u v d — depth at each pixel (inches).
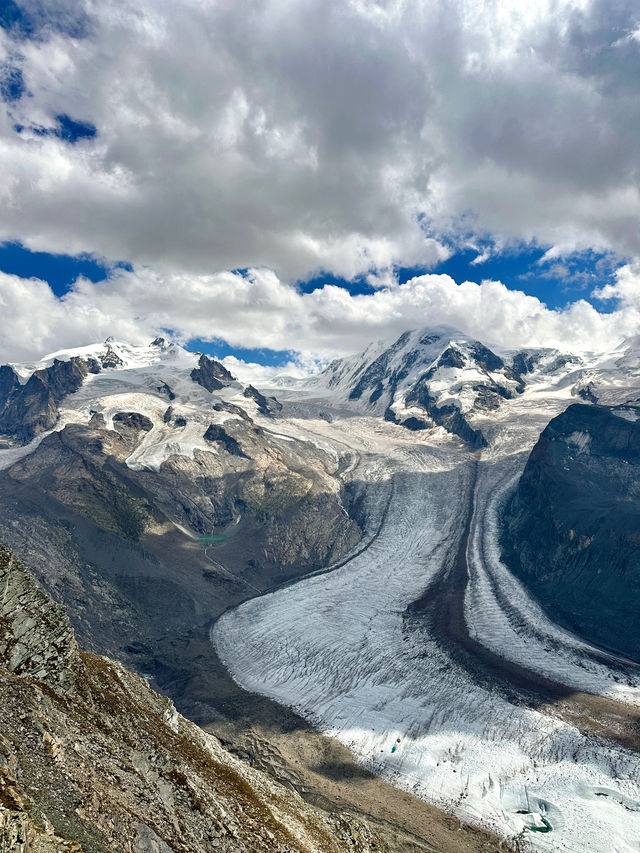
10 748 999.6
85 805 1014.4
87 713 1428.4
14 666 1349.7
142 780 1309.1
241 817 1546.5
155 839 1106.7
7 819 761.0
